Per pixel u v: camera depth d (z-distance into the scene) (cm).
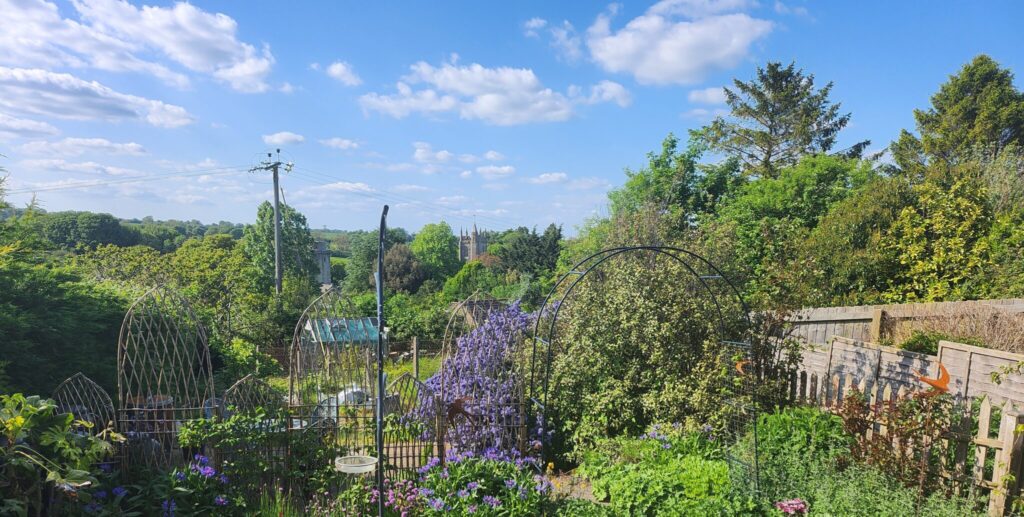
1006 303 891
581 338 859
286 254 3638
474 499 517
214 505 523
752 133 2914
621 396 788
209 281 2030
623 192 2144
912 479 503
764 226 890
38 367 641
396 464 642
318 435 613
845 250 1284
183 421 581
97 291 827
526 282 2436
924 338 849
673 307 846
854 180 2062
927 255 1209
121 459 544
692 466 594
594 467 666
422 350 2027
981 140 2458
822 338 1079
